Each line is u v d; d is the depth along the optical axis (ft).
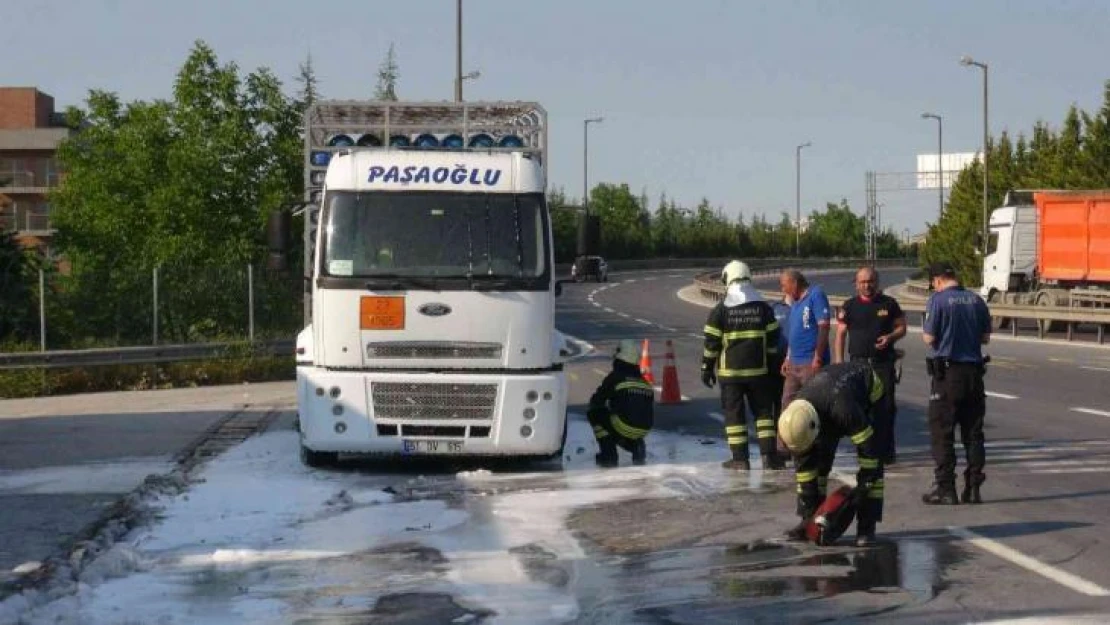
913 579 28.76
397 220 45.96
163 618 26.43
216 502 39.75
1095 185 207.72
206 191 136.26
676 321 169.48
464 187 46.37
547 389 45.55
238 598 28.07
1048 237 135.54
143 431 58.59
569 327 156.97
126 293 89.61
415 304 45.29
